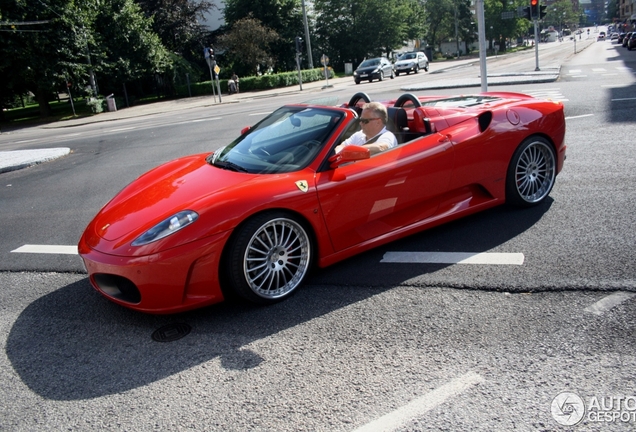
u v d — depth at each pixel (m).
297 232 3.60
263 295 3.49
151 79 43.56
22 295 4.08
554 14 164.75
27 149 14.13
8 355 3.19
